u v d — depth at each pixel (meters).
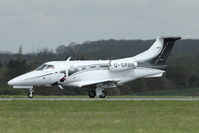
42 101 57.66
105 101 57.91
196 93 102.12
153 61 73.12
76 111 46.03
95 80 70.12
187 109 48.78
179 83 118.56
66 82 69.62
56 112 45.03
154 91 111.25
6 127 33.75
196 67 121.00
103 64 70.75
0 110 47.06
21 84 67.88
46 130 32.06
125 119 39.22
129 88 115.31
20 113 44.16
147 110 47.25
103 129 32.69
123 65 70.69
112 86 70.69
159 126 34.81
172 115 42.84
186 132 31.56
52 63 69.31
